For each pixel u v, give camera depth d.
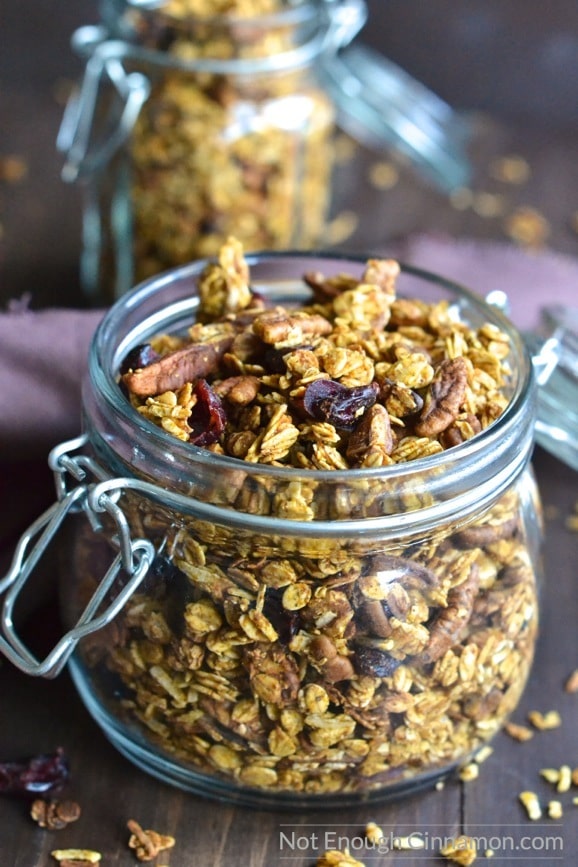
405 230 0.65
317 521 0.36
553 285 0.56
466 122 0.75
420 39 0.77
